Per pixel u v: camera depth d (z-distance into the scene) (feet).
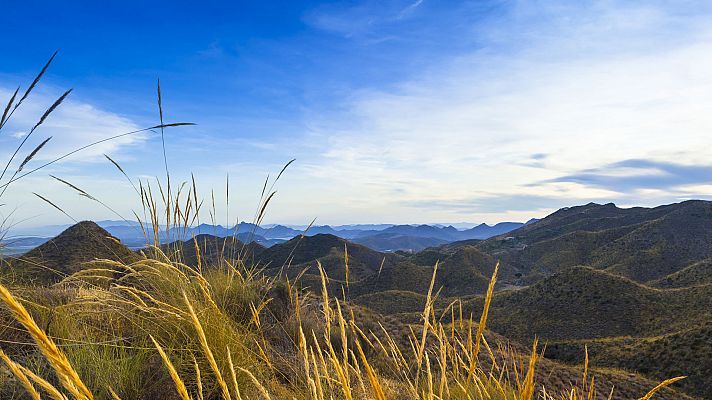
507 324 230.48
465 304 241.55
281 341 12.05
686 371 134.41
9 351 8.59
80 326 9.79
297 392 7.82
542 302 236.84
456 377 6.49
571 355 172.24
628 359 153.99
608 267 374.63
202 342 3.70
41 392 7.22
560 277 247.50
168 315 8.91
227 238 13.43
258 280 14.16
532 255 462.19
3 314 9.19
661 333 188.75
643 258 363.97
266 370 9.26
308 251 402.93
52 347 3.07
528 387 4.45
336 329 13.38
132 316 9.65
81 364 7.98
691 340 144.25
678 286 261.24
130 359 8.34
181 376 8.25
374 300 264.31
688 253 355.36
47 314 9.39
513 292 257.96
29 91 8.36
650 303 213.05
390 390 7.45
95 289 9.85
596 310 218.38
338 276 340.80
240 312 12.48
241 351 8.96
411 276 355.97
